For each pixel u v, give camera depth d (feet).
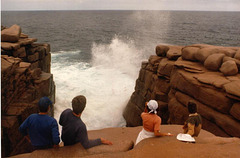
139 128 22.06
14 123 23.00
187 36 212.43
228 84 26.55
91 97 61.11
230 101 26.43
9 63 26.63
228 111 26.78
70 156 10.56
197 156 10.93
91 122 50.96
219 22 389.80
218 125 27.43
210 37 203.62
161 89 41.45
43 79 35.58
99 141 12.44
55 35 230.07
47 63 56.59
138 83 52.06
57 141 10.75
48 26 326.03
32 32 247.91
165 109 40.55
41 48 51.34
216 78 29.63
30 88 31.24
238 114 24.99
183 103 33.01
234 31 249.96
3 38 40.11
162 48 46.09
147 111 13.53
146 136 13.50
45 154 10.53
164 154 11.18
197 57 36.01
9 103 25.35
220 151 11.50
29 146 26.71
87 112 53.88
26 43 44.11
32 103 29.58
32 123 11.00
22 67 30.14
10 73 25.62
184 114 32.71
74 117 11.03
